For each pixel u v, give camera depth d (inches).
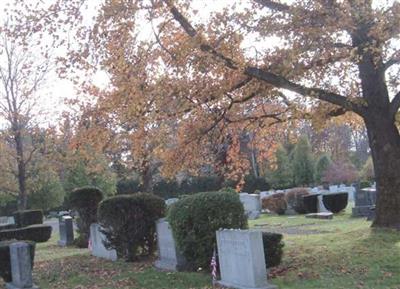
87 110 723.4
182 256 499.8
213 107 657.0
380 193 601.9
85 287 491.2
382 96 601.3
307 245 557.3
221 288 414.6
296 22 490.9
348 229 717.3
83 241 909.8
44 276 569.3
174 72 552.4
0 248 550.9
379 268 424.5
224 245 426.6
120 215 582.6
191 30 550.3
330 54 536.4
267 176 2319.1
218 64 541.0
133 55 553.6
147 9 545.0
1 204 2015.3
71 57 550.9
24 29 544.1
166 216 542.9
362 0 475.8
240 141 838.5
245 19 517.7
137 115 582.2
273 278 426.6
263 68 561.9
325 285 390.6
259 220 1127.0
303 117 640.4
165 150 699.4
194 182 2277.3
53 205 1913.1
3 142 1379.2
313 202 1223.5
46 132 1300.4
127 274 517.0
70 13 537.3
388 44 518.3
